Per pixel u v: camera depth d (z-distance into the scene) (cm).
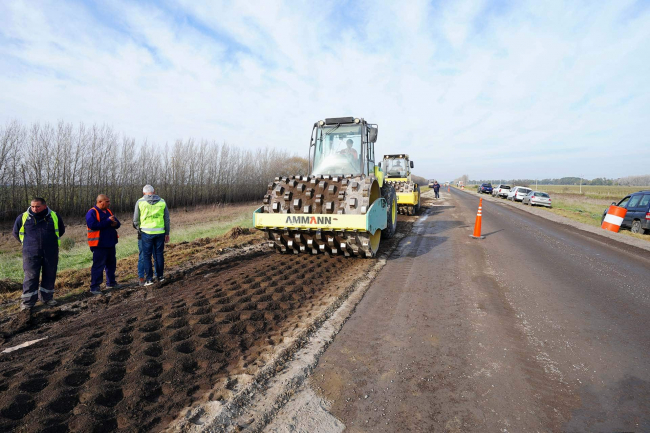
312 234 688
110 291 519
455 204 2333
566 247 872
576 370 301
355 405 254
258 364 304
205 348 321
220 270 625
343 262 678
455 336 365
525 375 293
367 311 436
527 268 649
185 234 1169
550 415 243
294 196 679
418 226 1244
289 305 443
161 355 309
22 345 348
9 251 1064
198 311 410
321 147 819
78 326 393
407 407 252
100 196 514
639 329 386
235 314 400
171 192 2511
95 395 249
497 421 236
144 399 250
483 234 1060
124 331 362
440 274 604
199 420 232
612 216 1212
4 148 1594
